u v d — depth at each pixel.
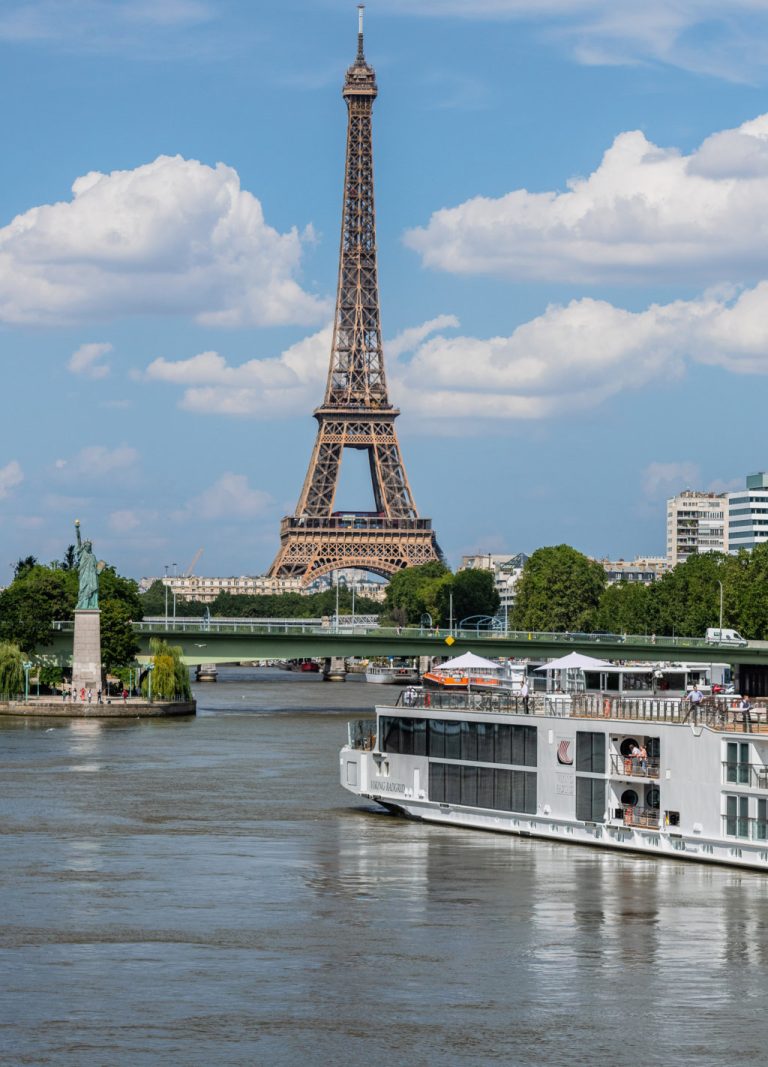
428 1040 78.62
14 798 149.50
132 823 134.75
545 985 86.81
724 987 86.75
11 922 98.88
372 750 141.75
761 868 110.38
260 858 118.62
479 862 116.25
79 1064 75.19
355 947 93.56
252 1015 81.75
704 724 114.06
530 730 126.12
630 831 118.69
